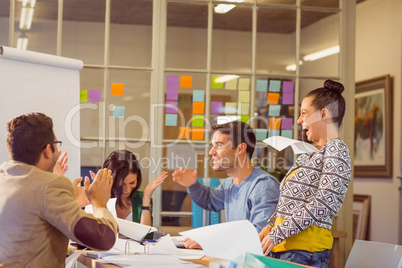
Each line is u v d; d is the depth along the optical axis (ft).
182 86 13.38
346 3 14.05
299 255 7.48
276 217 7.84
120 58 17.49
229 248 6.43
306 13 14.02
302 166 7.71
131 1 13.52
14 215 6.14
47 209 6.13
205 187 9.52
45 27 14.05
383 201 19.15
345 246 13.53
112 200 8.51
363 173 20.20
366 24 20.43
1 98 9.53
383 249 7.51
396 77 18.65
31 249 6.14
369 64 20.18
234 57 18.84
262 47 17.10
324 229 7.45
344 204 13.57
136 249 7.42
